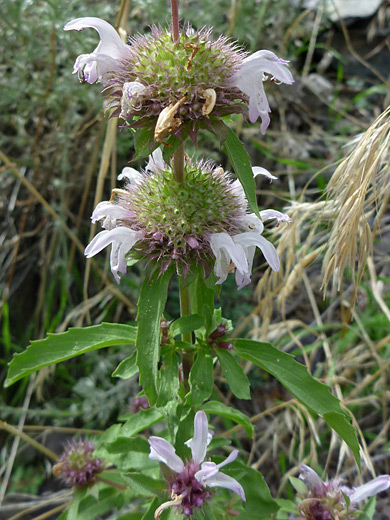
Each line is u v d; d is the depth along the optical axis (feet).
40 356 0.46
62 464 0.54
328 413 0.43
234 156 0.38
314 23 1.11
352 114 1.08
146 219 0.42
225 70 0.38
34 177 0.93
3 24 0.87
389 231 0.91
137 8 0.93
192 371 0.43
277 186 0.98
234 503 0.50
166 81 0.38
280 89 1.06
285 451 0.75
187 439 0.46
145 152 0.38
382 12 1.13
